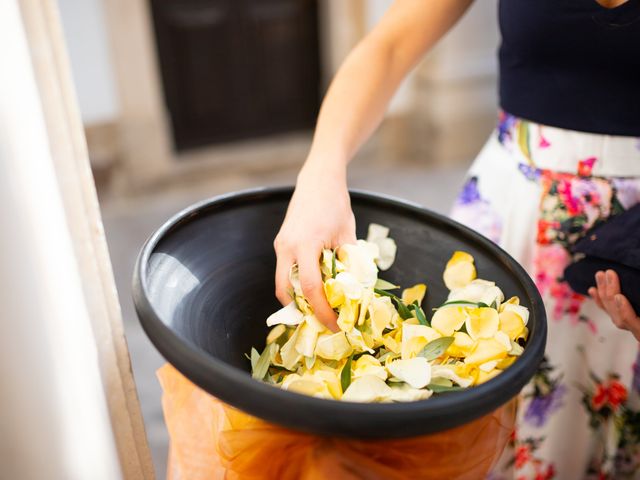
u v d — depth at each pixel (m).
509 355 0.56
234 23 2.89
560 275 0.85
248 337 0.66
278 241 0.67
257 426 0.53
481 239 0.67
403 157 3.23
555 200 0.82
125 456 0.60
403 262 0.72
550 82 0.79
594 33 0.72
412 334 0.60
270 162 3.11
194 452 0.63
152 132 2.82
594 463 0.95
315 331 0.61
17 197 0.44
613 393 0.88
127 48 2.62
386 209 0.74
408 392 0.54
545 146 0.82
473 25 2.87
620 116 0.77
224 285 0.66
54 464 0.52
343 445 0.49
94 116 2.68
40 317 0.47
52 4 0.47
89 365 0.51
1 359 0.47
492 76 3.01
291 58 3.06
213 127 3.07
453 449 0.50
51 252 0.47
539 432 0.94
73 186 0.50
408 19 0.84
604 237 0.75
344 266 0.64
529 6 0.76
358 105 0.80
